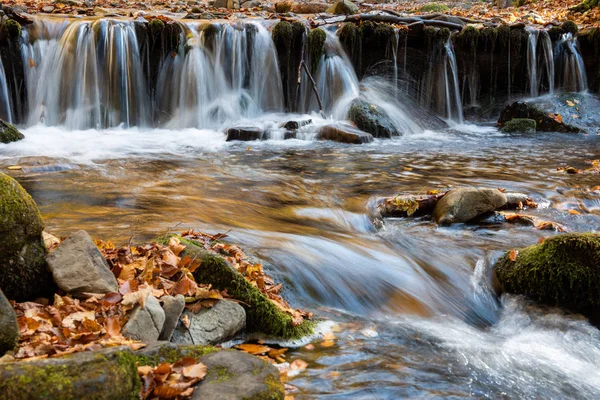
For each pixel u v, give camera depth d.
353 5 18.06
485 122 14.02
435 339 3.93
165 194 6.77
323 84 13.25
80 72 11.72
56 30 12.02
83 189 6.87
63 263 3.55
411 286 4.64
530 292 4.66
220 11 17.95
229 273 3.95
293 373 3.39
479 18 16.59
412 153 10.09
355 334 3.95
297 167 8.73
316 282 4.51
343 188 7.46
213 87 12.72
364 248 5.21
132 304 3.39
